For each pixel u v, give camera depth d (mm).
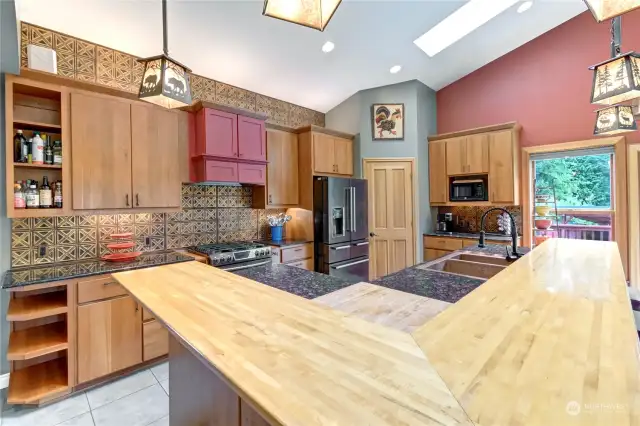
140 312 2561
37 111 2512
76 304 2279
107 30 2707
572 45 3953
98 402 2209
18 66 2252
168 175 3012
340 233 4137
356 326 956
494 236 4309
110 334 2418
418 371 687
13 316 2078
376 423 523
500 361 719
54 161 2422
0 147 2246
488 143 4340
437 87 4980
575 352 753
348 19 3154
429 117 4922
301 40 3332
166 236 3301
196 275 1591
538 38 4188
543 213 4113
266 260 3500
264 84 3996
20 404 2127
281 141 4094
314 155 4184
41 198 2363
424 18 3309
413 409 557
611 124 2508
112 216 2943
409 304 1365
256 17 2887
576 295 1216
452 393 602
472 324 944
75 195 2465
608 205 3797
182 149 3195
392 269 4711
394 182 4699
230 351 793
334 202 4043
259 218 4137
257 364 728
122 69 2975
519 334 866
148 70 1676
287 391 621
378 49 3744
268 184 3932
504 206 4406
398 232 4699
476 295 1224
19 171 2451
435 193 4824
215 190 3707
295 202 4250
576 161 4008
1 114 2236
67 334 2254
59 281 2201
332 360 743
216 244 3635
